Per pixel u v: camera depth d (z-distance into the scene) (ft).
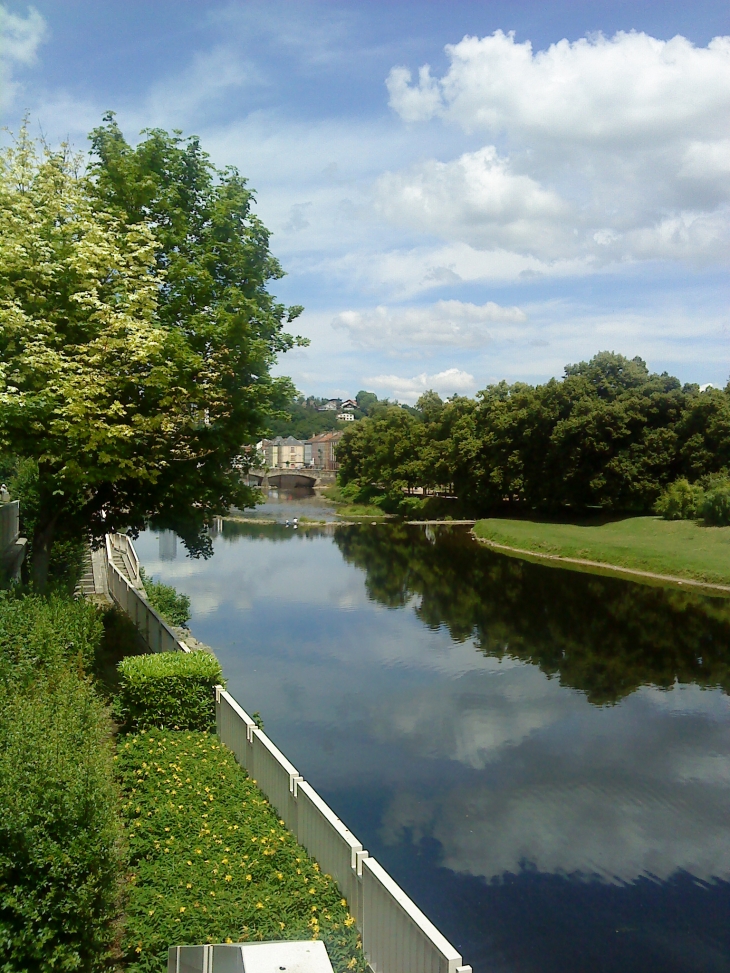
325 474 445.78
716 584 143.33
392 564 170.30
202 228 66.85
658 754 64.49
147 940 24.75
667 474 215.31
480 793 56.95
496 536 213.25
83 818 23.18
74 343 56.65
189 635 95.96
